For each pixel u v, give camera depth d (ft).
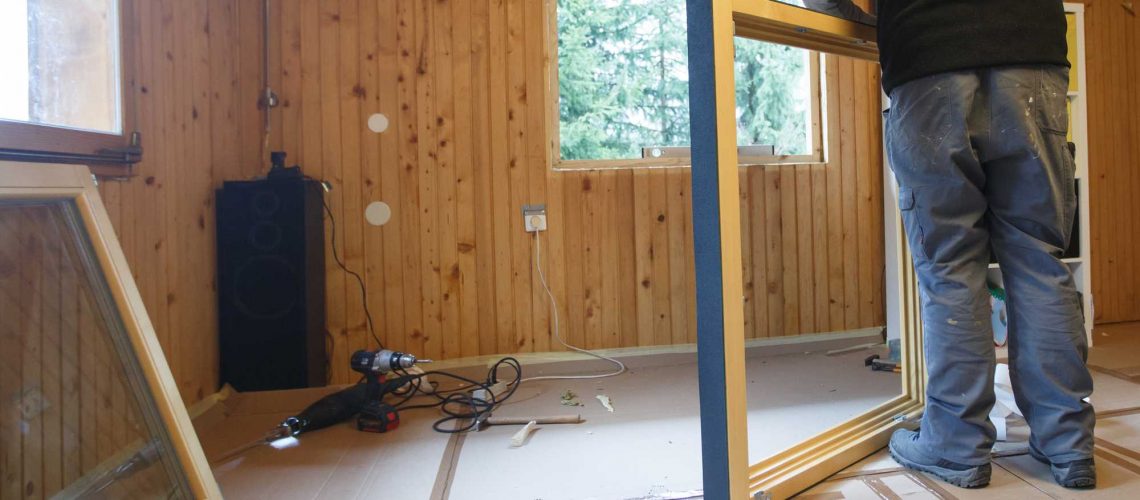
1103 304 10.88
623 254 9.41
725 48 4.17
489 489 5.03
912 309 6.06
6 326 3.30
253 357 7.72
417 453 5.95
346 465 5.68
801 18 4.77
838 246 10.01
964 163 4.31
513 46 9.15
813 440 5.01
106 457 3.63
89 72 5.62
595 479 5.14
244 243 7.68
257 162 8.70
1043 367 4.39
